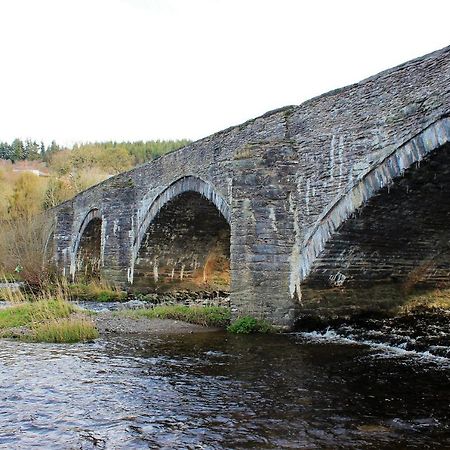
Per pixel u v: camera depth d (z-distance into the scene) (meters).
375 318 15.38
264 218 13.76
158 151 92.31
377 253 14.20
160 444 6.32
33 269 27.78
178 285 25.89
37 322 14.35
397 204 12.10
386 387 8.74
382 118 11.35
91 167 75.19
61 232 36.00
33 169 109.25
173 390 8.52
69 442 6.38
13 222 36.50
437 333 13.66
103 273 25.89
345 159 12.28
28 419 7.18
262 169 13.85
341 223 12.30
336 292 14.55
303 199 13.51
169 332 13.94
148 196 23.42
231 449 6.17
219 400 8.00
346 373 9.66
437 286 17.20
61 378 9.26
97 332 13.41
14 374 9.53
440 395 8.29
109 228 25.77
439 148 9.99
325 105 13.02
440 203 12.43
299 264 13.53
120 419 7.17
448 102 9.88
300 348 11.87
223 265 26.88
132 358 10.84
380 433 6.67
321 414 7.38
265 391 8.48
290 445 6.29
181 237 24.39
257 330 13.64
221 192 17.22
